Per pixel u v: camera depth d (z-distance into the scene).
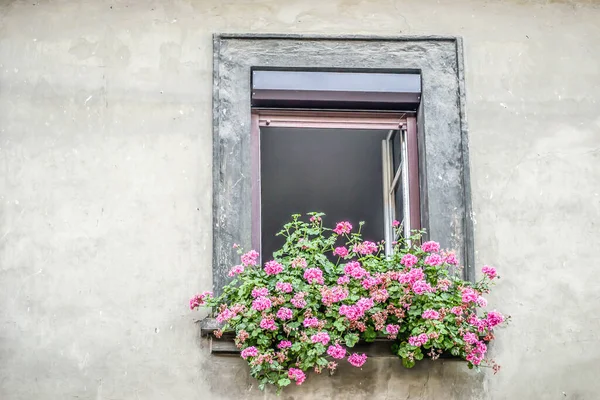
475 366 6.36
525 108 7.04
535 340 6.60
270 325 6.18
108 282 6.53
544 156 6.96
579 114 7.06
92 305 6.48
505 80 7.09
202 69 6.96
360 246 6.45
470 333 6.22
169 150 6.79
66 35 6.98
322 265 6.43
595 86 7.13
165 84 6.91
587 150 7.00
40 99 6.84
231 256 6.59
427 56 7.06
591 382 6.55
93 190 6.69
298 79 7.04
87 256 6.57
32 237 6.59
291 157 8.95
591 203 6.89
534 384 6.52
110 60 6.94
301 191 9.18
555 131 7.02
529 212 6.84
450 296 6.34
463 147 6.89
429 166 6.86
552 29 7.22
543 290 6.70
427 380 6.45
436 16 7.18
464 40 7.14
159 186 6.72
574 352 6.60
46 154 6.74
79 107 6.84
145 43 6.99
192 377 6.39
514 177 6.90
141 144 6.79
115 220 6.64
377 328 6.24
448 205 6.79
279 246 9.07
